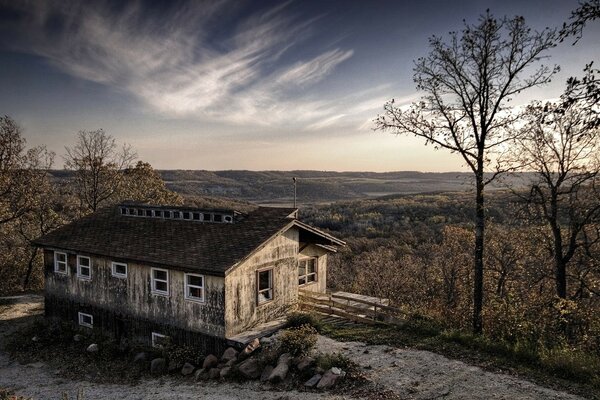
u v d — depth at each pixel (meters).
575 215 20.02
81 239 21.00
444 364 12.89
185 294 16.36
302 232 19.86
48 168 33.72
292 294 18.94
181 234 19.05
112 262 18.91
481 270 16.33
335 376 12.18
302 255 20.98
